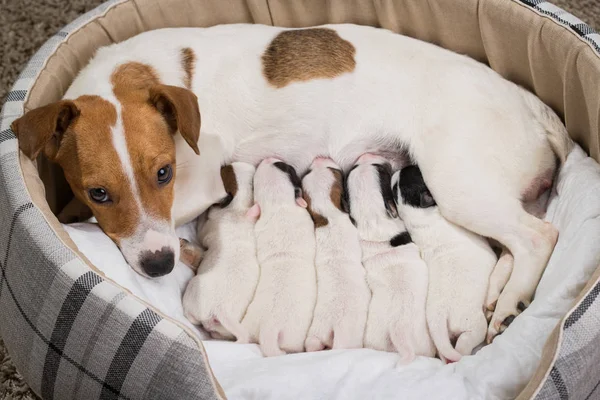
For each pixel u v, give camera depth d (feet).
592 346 3.33
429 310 3.80
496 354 3.55
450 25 4.12
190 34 4.03
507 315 3.76
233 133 4.08
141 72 3.87
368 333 3.79
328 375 3.59
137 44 3.96
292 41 4.03
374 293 3.86
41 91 3.90
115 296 3.37
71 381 3.44
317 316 3.81
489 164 3.89
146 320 3.33
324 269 3.92
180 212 3.95
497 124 3.90
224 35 4.04
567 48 3.84
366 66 4.01
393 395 3.52
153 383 3.32
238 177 4.09
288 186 4.05
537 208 4.00
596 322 3.34
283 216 4.00
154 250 3.63
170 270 3.67
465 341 3.73
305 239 3.98
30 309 3.48
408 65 4.01
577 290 3.60
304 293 3.86
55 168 3.96
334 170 4.08
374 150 4.09
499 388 3.50
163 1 4.17
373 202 4.02
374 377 3.60
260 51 4.02
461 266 3.85
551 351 3.32
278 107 4.03
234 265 3.92
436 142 3.92
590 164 3.89
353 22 4.26
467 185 3.88
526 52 4.00
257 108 4.03
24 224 3.53
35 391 3.59
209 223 4.07
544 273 3.78
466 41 4.14
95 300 3.38
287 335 3.78
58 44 3.99
